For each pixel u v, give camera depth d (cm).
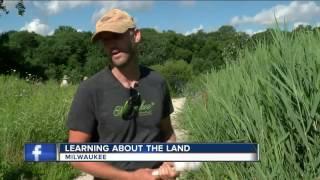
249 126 430
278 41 486
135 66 287
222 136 518
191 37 6056
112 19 276
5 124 762
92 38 282
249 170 427
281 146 401
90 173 281
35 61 4822
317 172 381
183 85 2355
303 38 486
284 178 388
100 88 281
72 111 281
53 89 1512
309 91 404
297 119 397
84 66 4856
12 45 4297
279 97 418
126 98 282
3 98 1150
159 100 293
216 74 762
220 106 547
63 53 5388
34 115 838
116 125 281
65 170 675
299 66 420
